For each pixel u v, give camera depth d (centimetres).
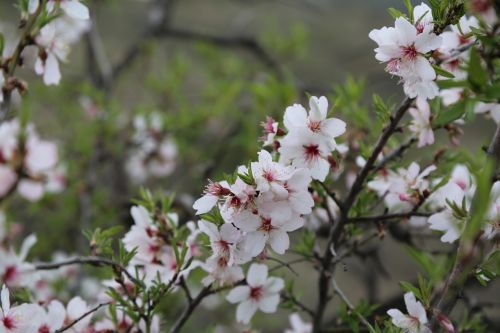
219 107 168
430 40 95
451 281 95
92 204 159
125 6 258
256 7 281
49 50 105
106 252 102
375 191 107
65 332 102
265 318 181
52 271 131
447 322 95
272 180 94
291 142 96
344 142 108
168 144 170
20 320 99
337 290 104
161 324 107
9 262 106
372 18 277
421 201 102
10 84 102
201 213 94
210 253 99
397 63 96
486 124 209
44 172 131
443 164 108
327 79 246
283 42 205
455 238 98
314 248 109
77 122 178
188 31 203
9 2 223
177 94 185
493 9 91
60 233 171
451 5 96
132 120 174
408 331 96
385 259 166
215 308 183
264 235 94
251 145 144
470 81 90
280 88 137
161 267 102
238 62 200
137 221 104
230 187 94
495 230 94
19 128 113
